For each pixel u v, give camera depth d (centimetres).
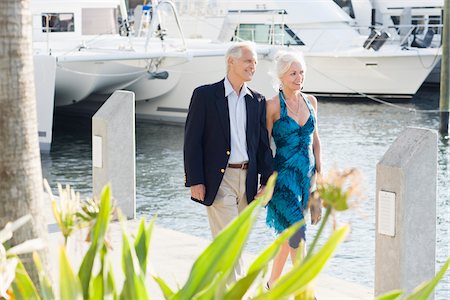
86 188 1973
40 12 2748
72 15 2816
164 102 2864
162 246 973
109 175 1080
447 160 2212
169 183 1967
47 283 410
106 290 411
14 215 533
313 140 797
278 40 3506
